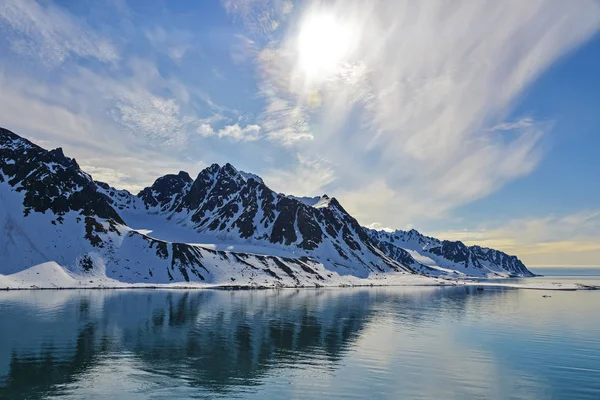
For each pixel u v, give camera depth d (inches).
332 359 1768.0
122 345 1939.0
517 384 1462.8
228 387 1366.9
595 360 1820.9
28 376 1438.2
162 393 1296.8
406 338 2282.2
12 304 3287.4
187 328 2426.2
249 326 2546.8
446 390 1379.2
